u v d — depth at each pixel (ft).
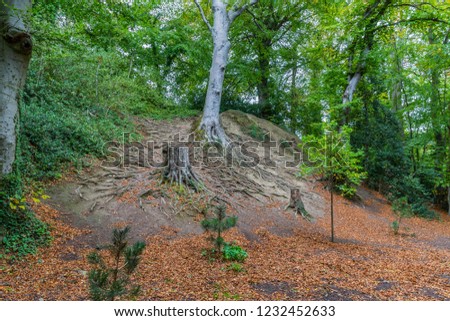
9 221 21.38
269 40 70.03
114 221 27.84
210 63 67.05
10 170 22.22
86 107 41.91
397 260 25.39
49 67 37.86
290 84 71.72
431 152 77.82
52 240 22.67
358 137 63.10
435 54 53.67
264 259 23.71
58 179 29.86
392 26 55.11
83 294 15.92
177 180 35.19
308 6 65.16
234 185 40.04
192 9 72.74
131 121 48.73
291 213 39.34
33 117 31.71
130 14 44.01
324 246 29.32
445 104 64.13
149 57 65.62
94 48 43.06
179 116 58.95
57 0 34.71
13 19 20.94
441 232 45.93
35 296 15.38
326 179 53.16
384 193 61.46
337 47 57.36
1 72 21.01
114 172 33.91
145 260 21.70
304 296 16.76
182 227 29.81
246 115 60.39
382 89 66.03
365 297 16.79
